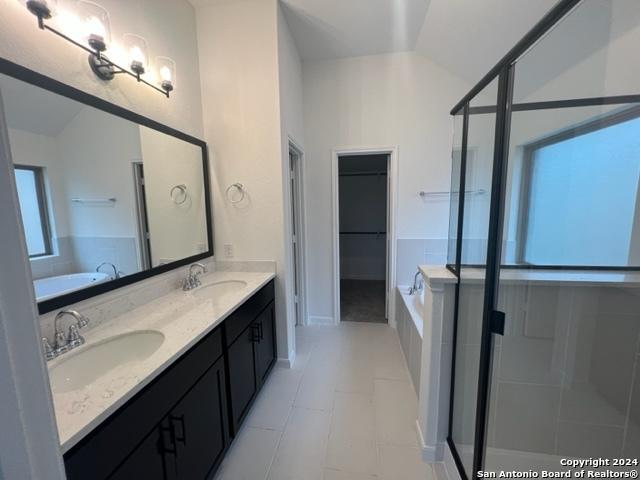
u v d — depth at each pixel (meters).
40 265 1.17
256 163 2.29
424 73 2.89
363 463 1.57
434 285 1.49
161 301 1.75
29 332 0.38
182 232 2.05
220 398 1.53
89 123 1.37
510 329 1.37
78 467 0.75
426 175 3.03
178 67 2.02
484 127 1.41
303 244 3.24
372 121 3.01
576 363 1.41
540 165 1.41
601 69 1.38
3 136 0.35
